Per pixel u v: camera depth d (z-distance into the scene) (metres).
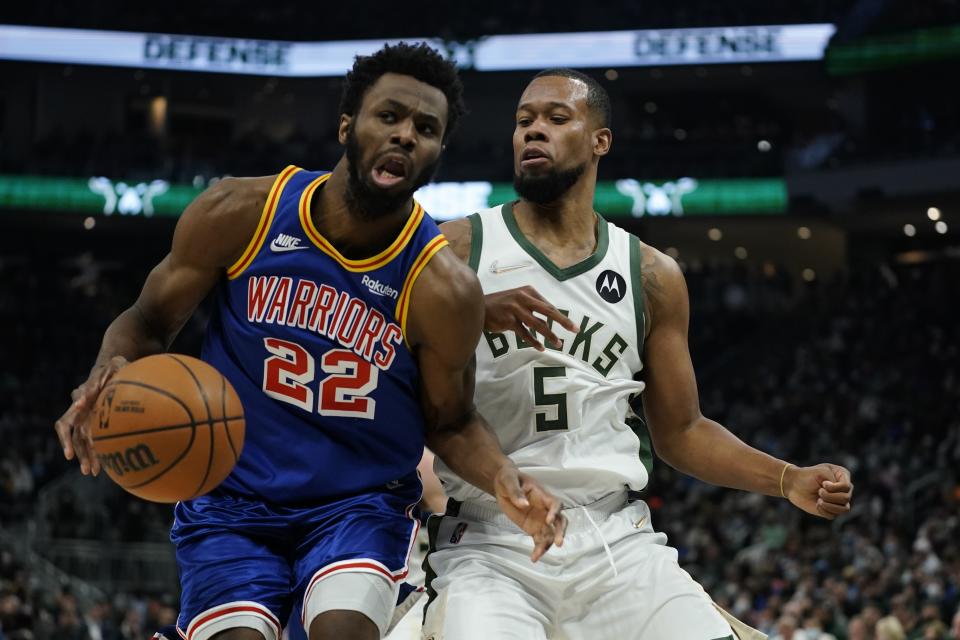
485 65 24.78
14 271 25.53
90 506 17.16
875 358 20.45
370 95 2.75
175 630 2.84
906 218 23.75
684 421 3.54
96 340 23.36
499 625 3.06
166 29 25.44
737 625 3.32
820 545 13.58
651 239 25.91
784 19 23.81
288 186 2.88
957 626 8.60
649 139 24.48
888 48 23.03
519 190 3.44
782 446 18.03
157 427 2.52
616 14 24.66
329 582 2.71
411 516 3.03
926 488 15.27
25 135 25.98
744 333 23.33
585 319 3.38
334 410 2.86
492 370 3.34
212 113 26.88
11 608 11.44
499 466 2.88
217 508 2.86
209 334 2.99
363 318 2.85
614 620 3.25
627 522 3.38
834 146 23.30
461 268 2.85
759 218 23.94
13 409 21.05
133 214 24.11
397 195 2.74
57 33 25.06
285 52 25.83
